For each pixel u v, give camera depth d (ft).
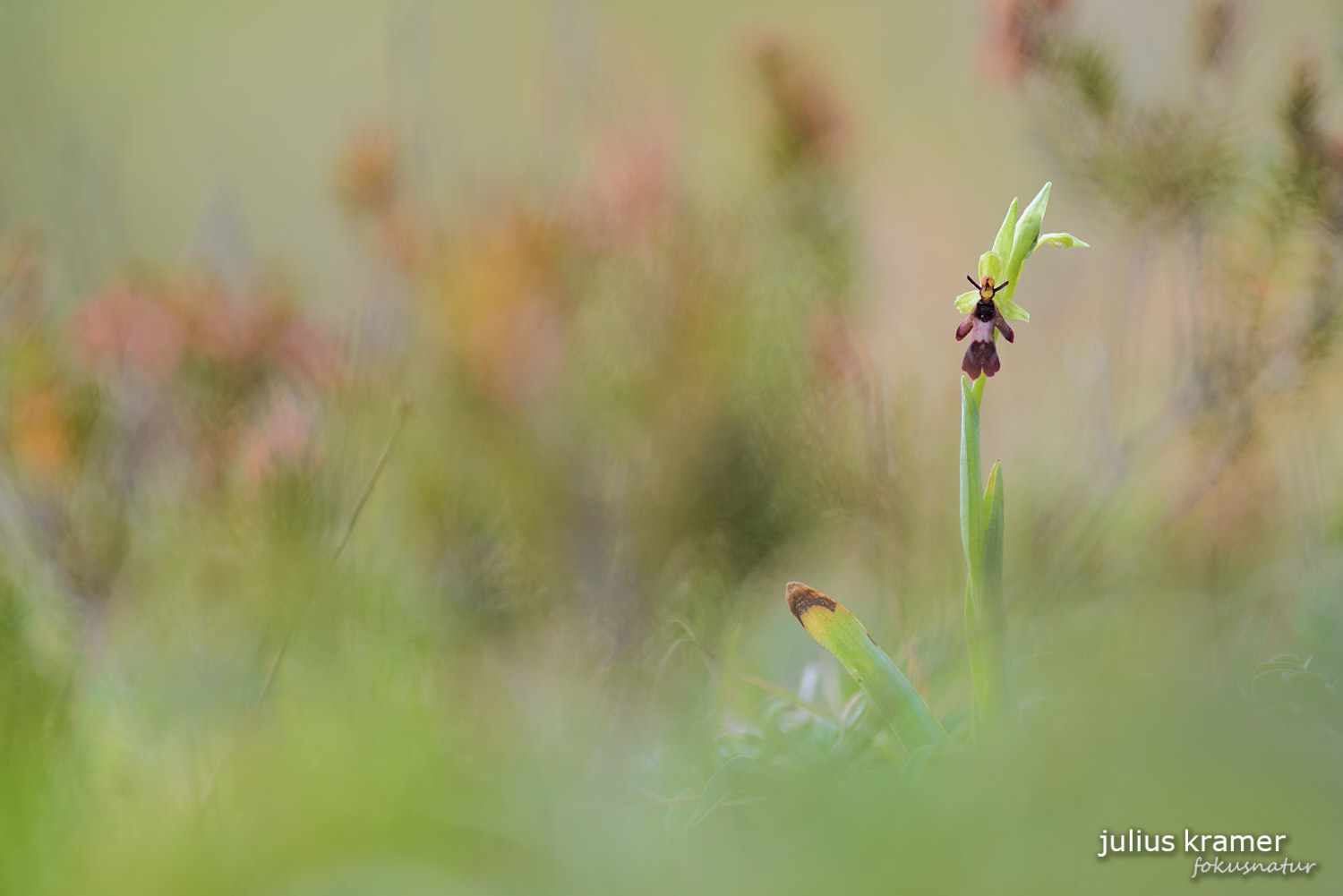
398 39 8.53
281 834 7.82
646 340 8.34
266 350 8.27
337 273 8.83
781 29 8.46
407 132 8.50
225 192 8.53
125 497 8.22
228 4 18.71
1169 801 7.74
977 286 7.97
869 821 7.77
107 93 17.06
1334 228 8.25
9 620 8.06
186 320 8.27
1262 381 8.29
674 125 8.45
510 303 8.29
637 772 8.08
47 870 7.84
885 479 8.33
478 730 8.05
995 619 7.93
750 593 8.36
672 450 8.32
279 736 7.93
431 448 8.30
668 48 17.08
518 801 7.86
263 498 8.09
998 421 9.11
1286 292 8.30
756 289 8.38
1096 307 9.05
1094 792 7.75
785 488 8.33
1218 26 8.32
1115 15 8.75
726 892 7.76
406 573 8.25
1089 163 8.33
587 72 8.48
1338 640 8.11
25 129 8.77
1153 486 8.42
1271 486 8.33
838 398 8.36
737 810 7.89
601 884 7.78
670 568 8.33
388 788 7.84
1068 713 7.84
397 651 8.09
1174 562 8.25
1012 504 8.42
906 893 7.74
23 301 8.29
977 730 7.93
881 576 8.36
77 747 7.99
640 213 8.36
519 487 8.30
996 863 7.73
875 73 15.19
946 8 15.47
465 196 8.40
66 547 8.18
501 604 8.27
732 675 8.14
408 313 8.35
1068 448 8.41
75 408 8.21
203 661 8.05
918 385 8.39
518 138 10.27
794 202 8.39
